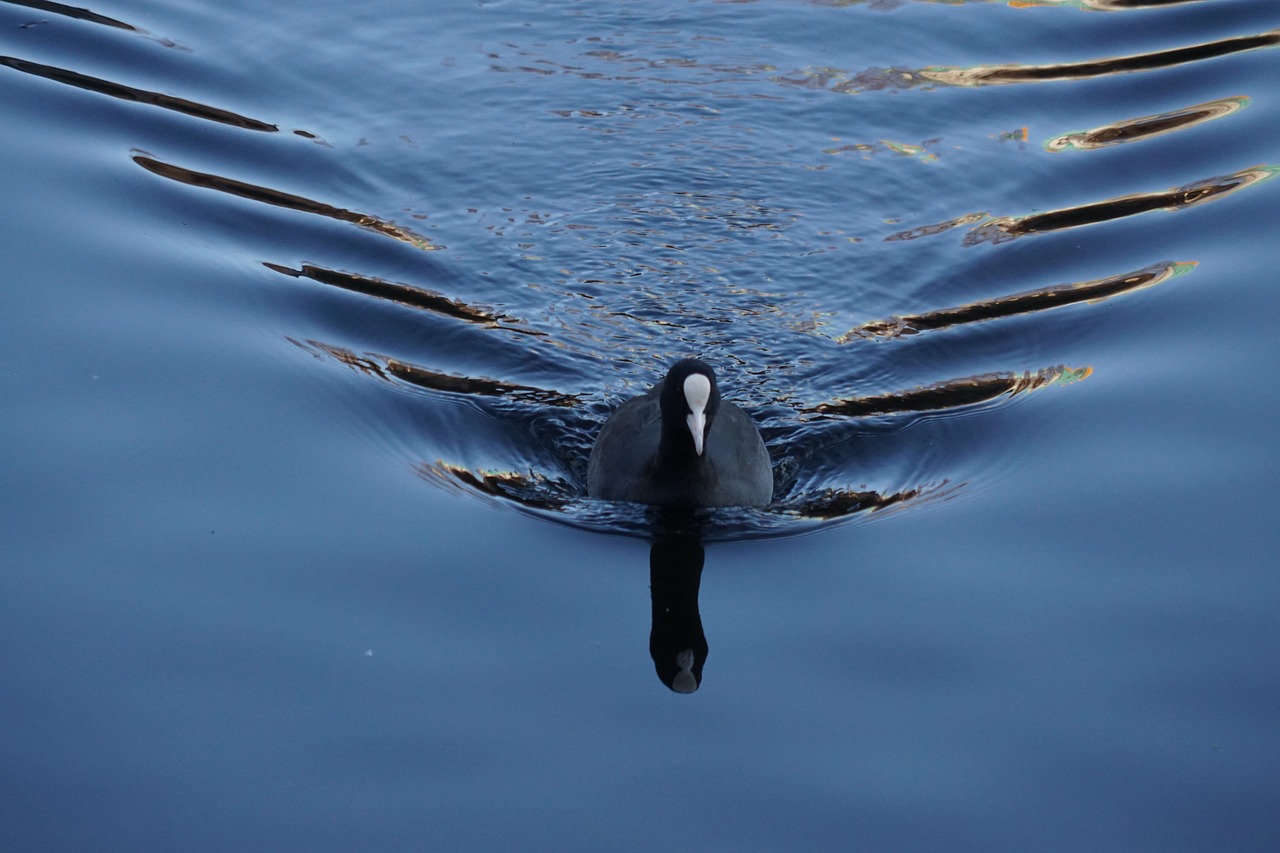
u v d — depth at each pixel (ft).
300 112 52.01
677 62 56.80
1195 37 58.90
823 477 36.35
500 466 36.09
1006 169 50.31
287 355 38.86
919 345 41.65
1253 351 38.75
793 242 46.62
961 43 58.90
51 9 57.06
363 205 47.16
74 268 41.34
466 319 42.09
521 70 55.57
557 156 50.39
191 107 51.26
